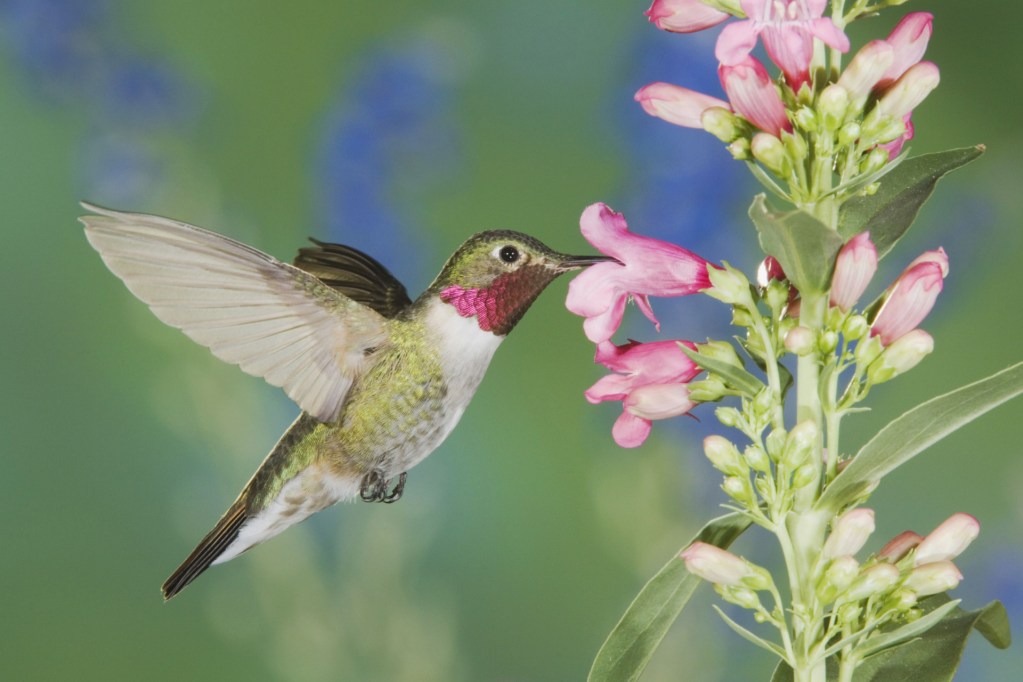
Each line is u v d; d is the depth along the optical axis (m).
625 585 14.20
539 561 14.45
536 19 16.81
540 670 14.00
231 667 14.30
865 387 5.59
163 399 11.48
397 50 11.82
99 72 12.14
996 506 13.77
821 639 5.56
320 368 7.61
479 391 14.98
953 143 15.84
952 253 12.55
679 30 5.89
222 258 7.09
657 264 5.95
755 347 5.80
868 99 5.69
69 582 14.88
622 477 10.81
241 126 16.48
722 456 5.62
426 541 11.81
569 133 16.38
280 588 11.32
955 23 16.17
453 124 11.82
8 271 16.16
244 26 16.80
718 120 5.70
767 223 5.29
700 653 10.91
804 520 5.57
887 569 5.38
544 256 7.68
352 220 11.62
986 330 14.80
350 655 11.38
